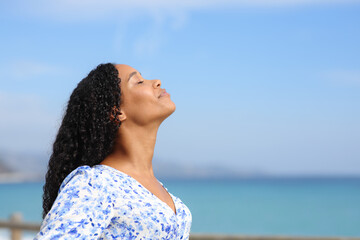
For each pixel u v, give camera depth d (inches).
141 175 76.6
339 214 1510.8
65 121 77.6
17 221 238.1
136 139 77.2
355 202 1836.9
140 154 77.4
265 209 1664.6
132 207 68.9
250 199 2015.3
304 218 1455.5
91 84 76.4
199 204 1831.9
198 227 1339.8
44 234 62.9
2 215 1601.9
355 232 1230.3
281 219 1448.1
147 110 76.2
